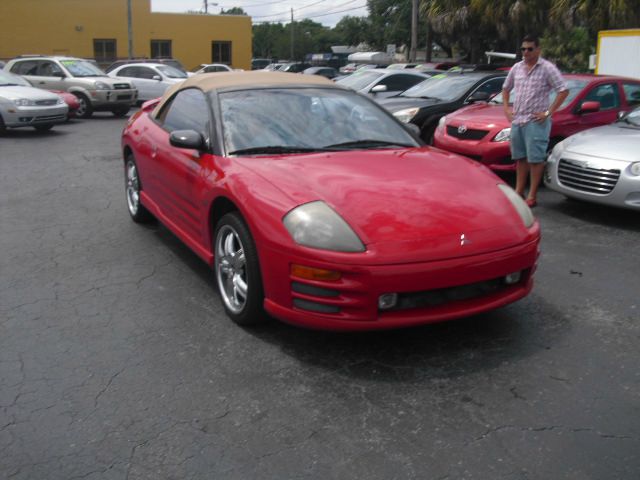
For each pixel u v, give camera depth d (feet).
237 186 12.25
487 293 11.34
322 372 10.91
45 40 112.16
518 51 76.54
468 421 9.43
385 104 32.24
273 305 11.37
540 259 16.92
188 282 15.19
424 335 12.22
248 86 15.67
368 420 9.49
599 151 20.36
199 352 11.66
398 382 10.55
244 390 10.36
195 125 15.38
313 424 9.40
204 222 13.73
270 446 8.89
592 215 21.61
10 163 32.07
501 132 25.00
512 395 10.12
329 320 10.69
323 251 10.51
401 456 8.64
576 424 9.30
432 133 31.35
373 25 188.03
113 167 30.86
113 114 61.36
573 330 12.46
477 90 32.65
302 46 303.68
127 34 119.55
